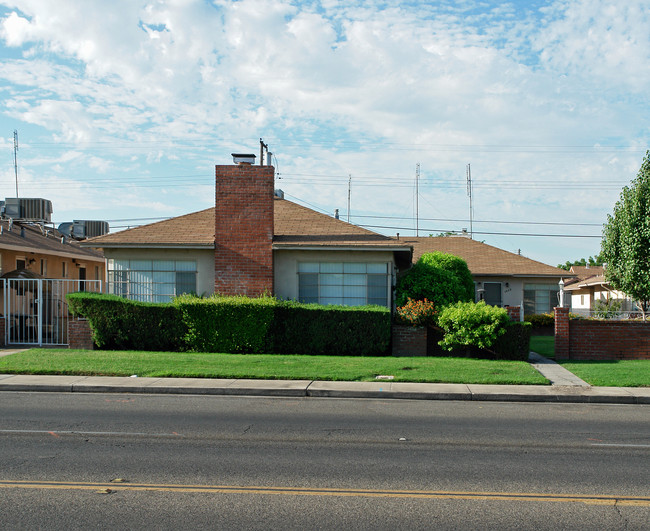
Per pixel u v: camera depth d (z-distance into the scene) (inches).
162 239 797.9
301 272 799.7
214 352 709.9
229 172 790.5
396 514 222.4
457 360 660.7
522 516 221.8
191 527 207.8
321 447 322.7
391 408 452.1
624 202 1029.8
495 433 363.9
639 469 285.4
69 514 219.0
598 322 725.3
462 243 1456.7
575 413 440.5
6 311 783.7
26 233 1182.9
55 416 404.2
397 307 816.9
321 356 680.4
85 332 731.4
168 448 316.5
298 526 209.6
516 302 1277.1
